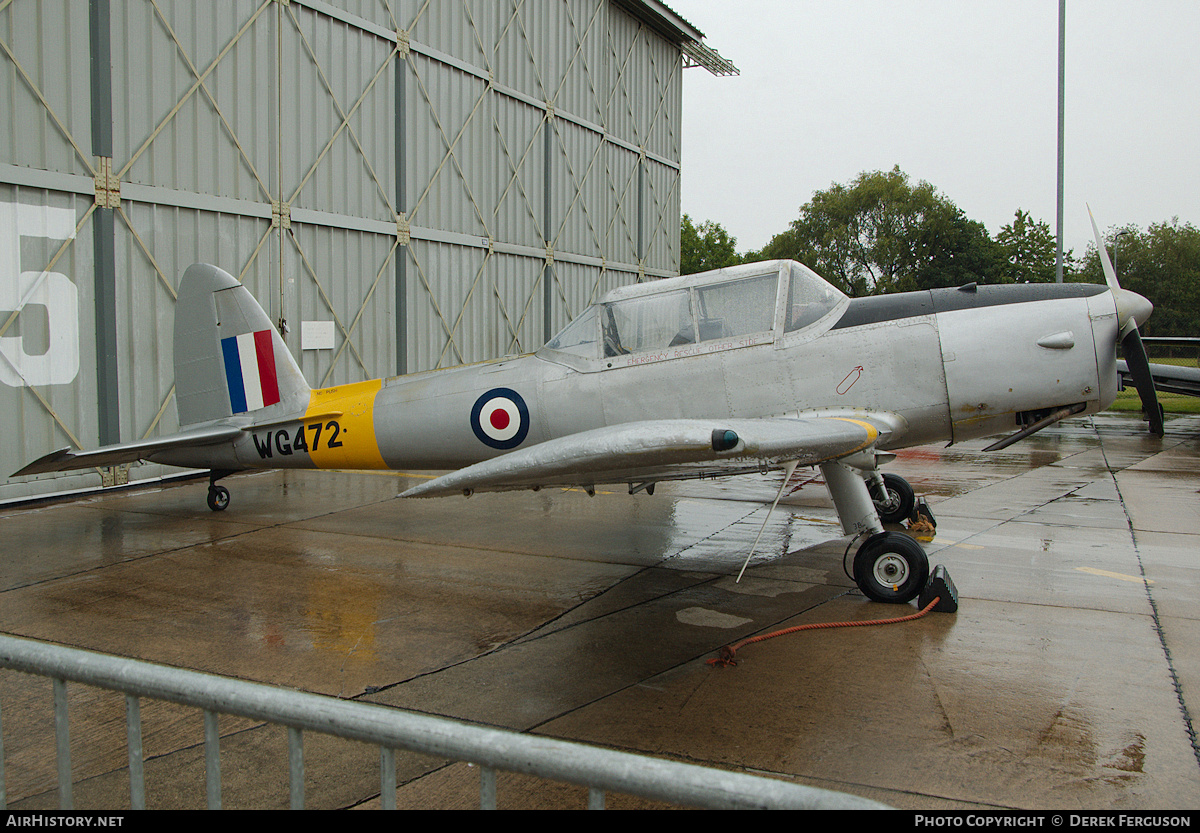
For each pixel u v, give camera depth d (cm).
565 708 317
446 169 1215
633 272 1755
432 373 610
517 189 1373
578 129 1534
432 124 1183
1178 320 4544
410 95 1141
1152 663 359
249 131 924
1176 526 650
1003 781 256
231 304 665
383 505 777
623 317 537
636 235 1761
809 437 401
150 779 264
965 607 444
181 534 647
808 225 4284
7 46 708
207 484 895
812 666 359
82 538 630
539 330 1453
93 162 777
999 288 507
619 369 534
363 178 1072
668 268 1909
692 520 707
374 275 1101
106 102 780
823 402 498
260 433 663
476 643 396
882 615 432
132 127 809
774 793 112
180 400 692
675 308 525
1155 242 4747
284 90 962
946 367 482
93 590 488
